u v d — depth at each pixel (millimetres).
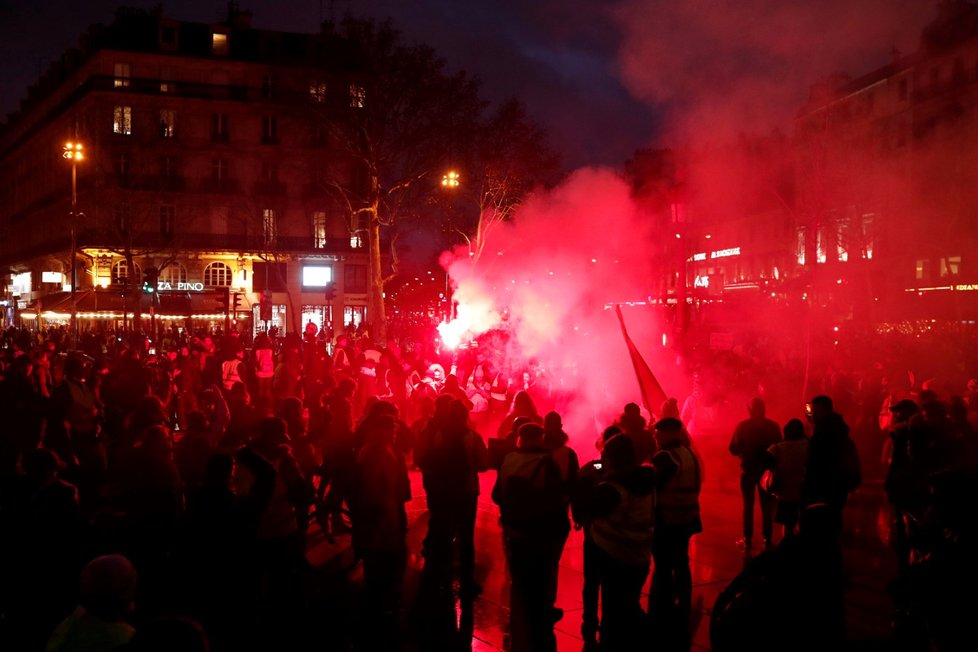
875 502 12367
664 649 6504
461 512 8117
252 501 6438
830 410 7816
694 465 7227
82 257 55062
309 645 6633
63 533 5809
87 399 12172
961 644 4727
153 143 53875
